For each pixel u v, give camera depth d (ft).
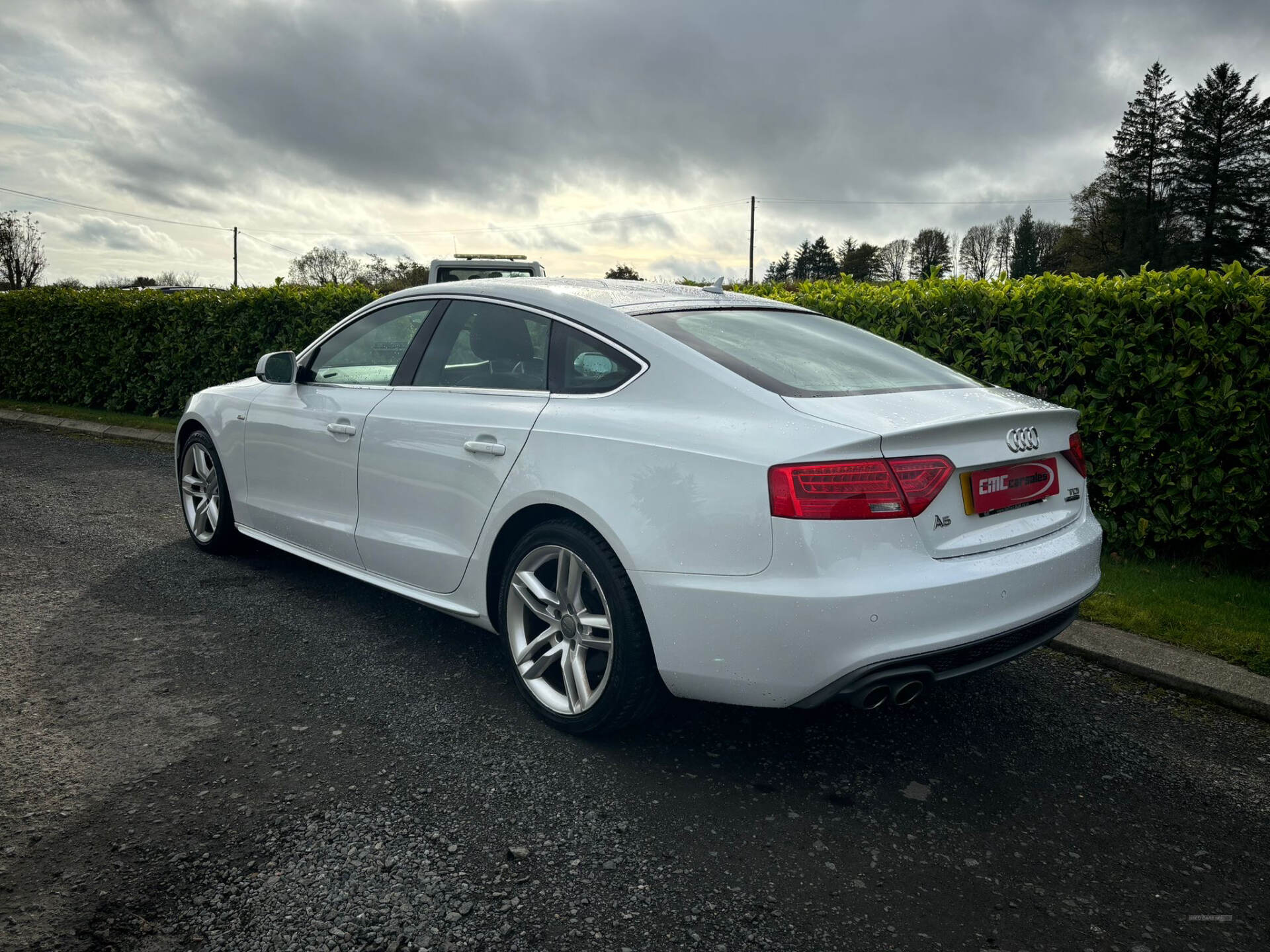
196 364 37.73
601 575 9.25
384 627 13.30
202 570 15.90
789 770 9.48
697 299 11.45
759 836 8.20
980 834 8.38
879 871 7.74
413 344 12.46
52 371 43.09
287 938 6.61
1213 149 215.10
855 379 9.70
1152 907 7.37
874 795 9.01
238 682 11.19
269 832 7.97
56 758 9.14
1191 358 16.65
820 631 7.91
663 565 8.67
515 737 9.96
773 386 8.98
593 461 9.35
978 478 8.68
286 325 34.83
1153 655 12.48
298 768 9.14
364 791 8.72
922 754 9.95
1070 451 10.00
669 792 8.91
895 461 8.06
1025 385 18.62
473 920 6.89
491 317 11.52
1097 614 14.10
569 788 8.91
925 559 8.13
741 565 8.21
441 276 36.19
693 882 7.47
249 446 14.97
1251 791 9.36
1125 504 17.76
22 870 7.30
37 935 6.54
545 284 11.54
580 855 7.79
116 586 14.84
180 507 21.43
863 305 21.26
